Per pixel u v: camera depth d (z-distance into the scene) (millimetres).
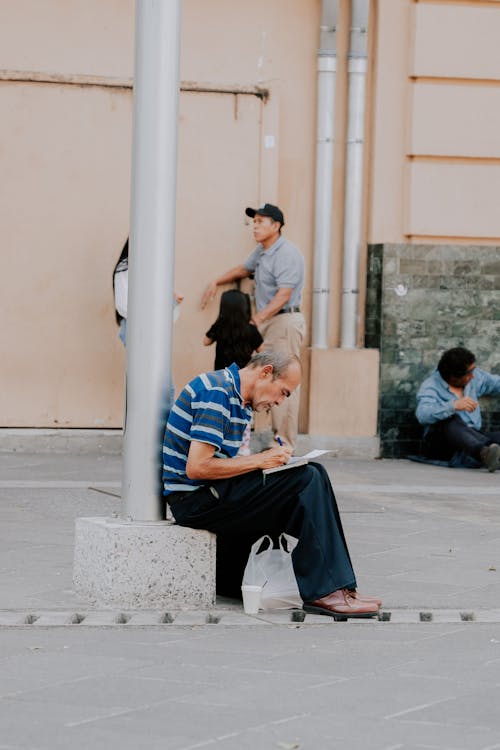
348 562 8391
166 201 8336
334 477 14430
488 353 16484
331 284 16406
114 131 15562
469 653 7461
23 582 8898
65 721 5957
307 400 16234
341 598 8312
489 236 16375
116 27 15672
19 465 14352
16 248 15453
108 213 15578
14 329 15484
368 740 5797
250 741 5738
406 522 11703
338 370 16062
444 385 15922
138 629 7840
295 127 16266
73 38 15594
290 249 15086
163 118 8305
